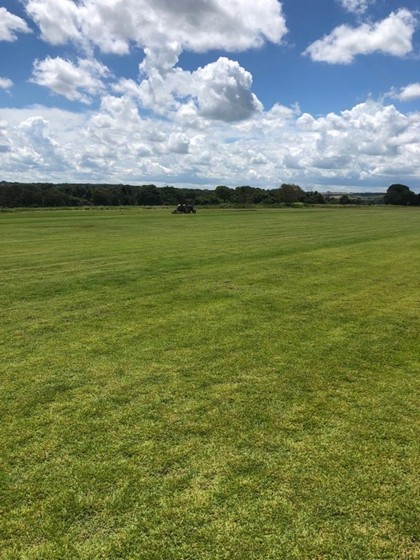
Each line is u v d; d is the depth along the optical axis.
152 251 18.00
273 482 3.46
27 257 16.23
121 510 3.16
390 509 3.17
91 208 90.06
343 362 5.96
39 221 42.09
